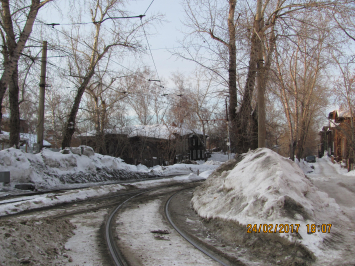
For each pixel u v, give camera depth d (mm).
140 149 40094
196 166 34500
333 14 11516
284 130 37469
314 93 28125
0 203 9820
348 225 6559
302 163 38969
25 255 4480
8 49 12914
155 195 13578
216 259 5090
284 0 12555
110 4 19312
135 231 6961
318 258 4633
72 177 16406
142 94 28109
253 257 5168
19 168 14000
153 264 4773
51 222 6477
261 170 7715
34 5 12461
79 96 20406
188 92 41906
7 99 20562
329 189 13266
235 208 6980
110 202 11148
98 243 5840
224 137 53094
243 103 13352
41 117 16203
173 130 42531
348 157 35156
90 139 32281
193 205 10156
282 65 13148
